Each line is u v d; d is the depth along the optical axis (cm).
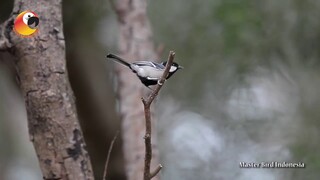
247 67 1211
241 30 1159
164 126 1364
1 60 1073
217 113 1284
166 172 1339
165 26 1241
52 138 530
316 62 1205
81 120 1194
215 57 1227
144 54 826
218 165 1302
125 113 794
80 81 1165
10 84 1393
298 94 1195
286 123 1178
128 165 775
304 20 1197
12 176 1827
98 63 1195
